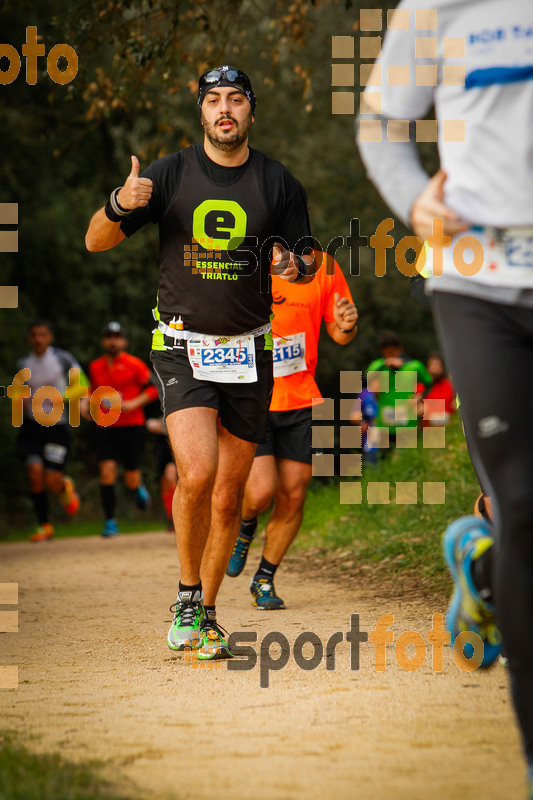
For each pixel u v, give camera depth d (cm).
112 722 598
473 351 444
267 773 486
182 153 796
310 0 1507
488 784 453
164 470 2212
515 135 438
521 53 437
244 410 807
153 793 459
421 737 535
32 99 3500
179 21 1478
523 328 447
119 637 913
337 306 1011
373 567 1314
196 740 550
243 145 788
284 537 1048
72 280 3731
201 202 780
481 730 544
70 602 1165
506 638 432
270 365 822
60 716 618
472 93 444
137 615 1051
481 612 485
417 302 749
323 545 1569
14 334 3503
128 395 2192
